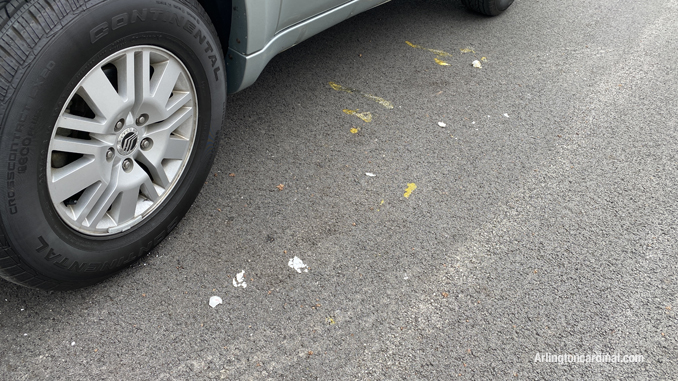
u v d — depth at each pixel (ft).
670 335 6.96
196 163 7.63
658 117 11.64
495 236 8.34
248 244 7.81
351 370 6.23
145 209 7.03
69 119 5.54
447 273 7.63
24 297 6.72
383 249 7.93
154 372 6.04
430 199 8.97
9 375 5.87
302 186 9.00
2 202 5.20
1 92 4.90
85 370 6.00
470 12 16.47
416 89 12.14
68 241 6.06
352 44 13.82
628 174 9.89
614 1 17.80
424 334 6.73
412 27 15.10
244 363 6.21
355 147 10.08
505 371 6.36
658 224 8.78
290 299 7.04
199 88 7.06
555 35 15.28
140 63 6.06
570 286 7.57
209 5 7.68
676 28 15.92
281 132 10.27
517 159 10.12
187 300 6.91
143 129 6.56
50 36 5.01
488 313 7.07
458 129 10.87
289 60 12.77
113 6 5.36
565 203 9.11
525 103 11.93
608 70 13.50
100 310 6.68
